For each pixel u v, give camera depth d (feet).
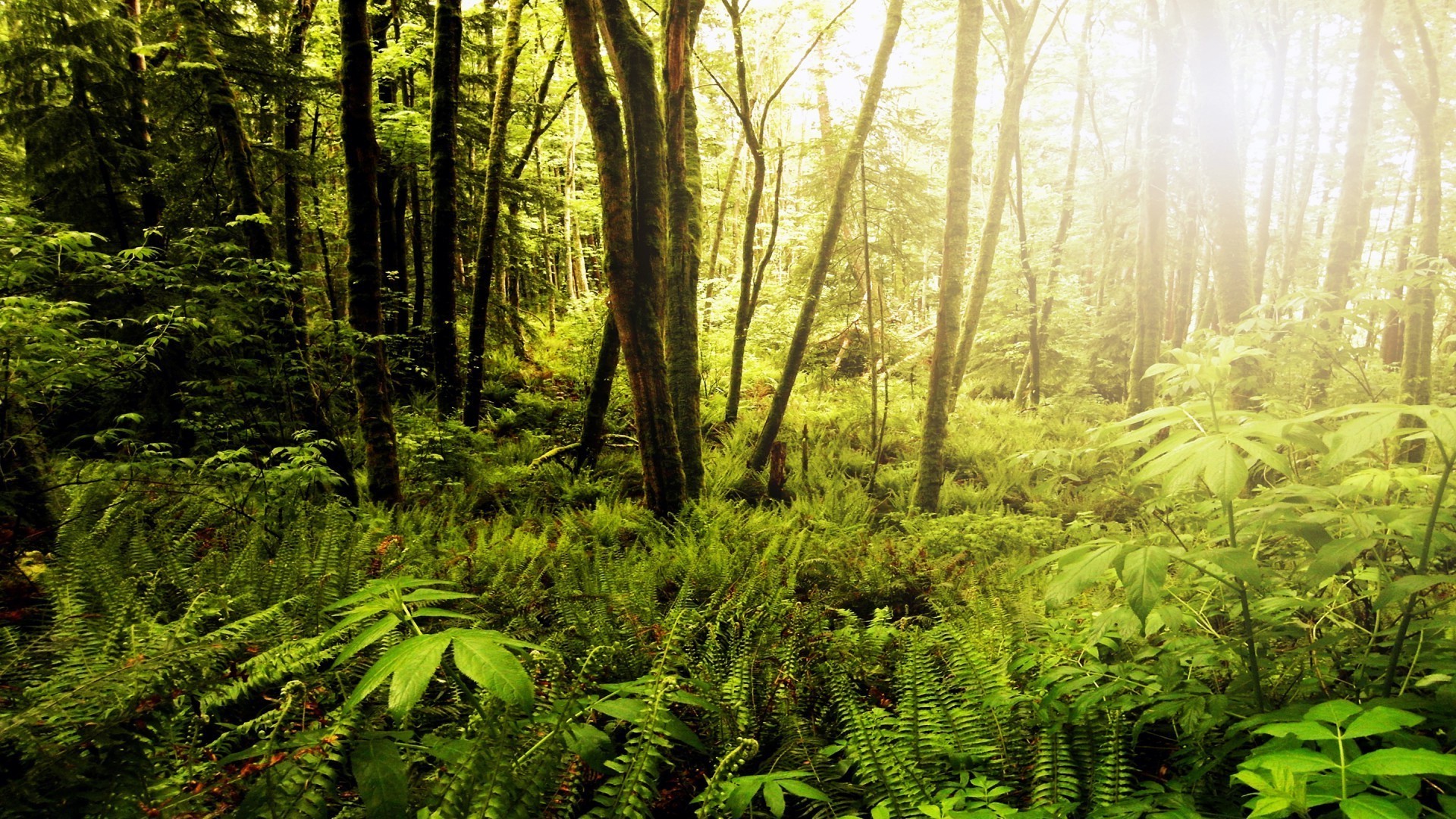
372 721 5.83
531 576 12.85
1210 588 6.28
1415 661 4.83
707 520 18.02
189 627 6.66
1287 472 3.73
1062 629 8.04
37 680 5.84
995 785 5.33
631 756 4.65
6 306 12.07
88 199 23.22
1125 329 43.14
